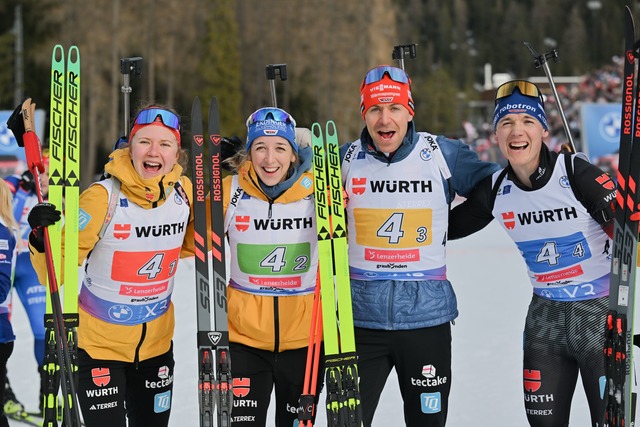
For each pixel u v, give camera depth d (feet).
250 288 23.61
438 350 23.71
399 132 23.70
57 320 21.77
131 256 22.54
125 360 23.16
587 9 636.07
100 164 204.13
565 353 23.58
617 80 207.10
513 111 22.86
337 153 23.80
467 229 25.11
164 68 232.73
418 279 23.73
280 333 23.41
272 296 23.50
